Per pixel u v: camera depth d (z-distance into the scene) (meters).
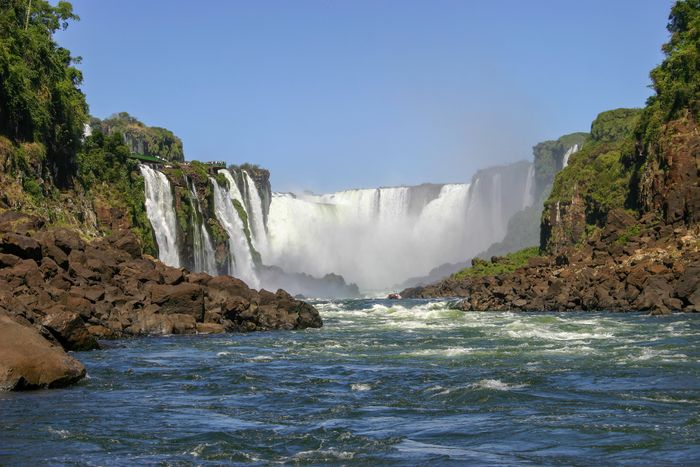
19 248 43.22
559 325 46.16
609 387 23.16
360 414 20.22
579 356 30.72
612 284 65.56
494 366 28.42
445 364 29.48
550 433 17.61
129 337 41.94
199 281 50.66
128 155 105.25
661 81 102.19
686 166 83.25
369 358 32.19
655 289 59.84
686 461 15.16
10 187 69.81
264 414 20.30
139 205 103.31
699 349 32.00
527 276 82.19
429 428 18.44
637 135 105.75
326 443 17.08
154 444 17.03
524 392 22.56
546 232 138.75
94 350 34.91
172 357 32.81
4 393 22.91
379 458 15.84
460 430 18.14
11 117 74.75
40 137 79.19
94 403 21.61
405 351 34.59
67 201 81.94
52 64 87.06
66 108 87.38
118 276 48.50
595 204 121.69
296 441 17.27
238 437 17.62
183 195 119.50
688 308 54.31
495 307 71.44
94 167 96.62
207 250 127.69
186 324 44.75
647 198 93.12
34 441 17.23
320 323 51.28
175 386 24.81
